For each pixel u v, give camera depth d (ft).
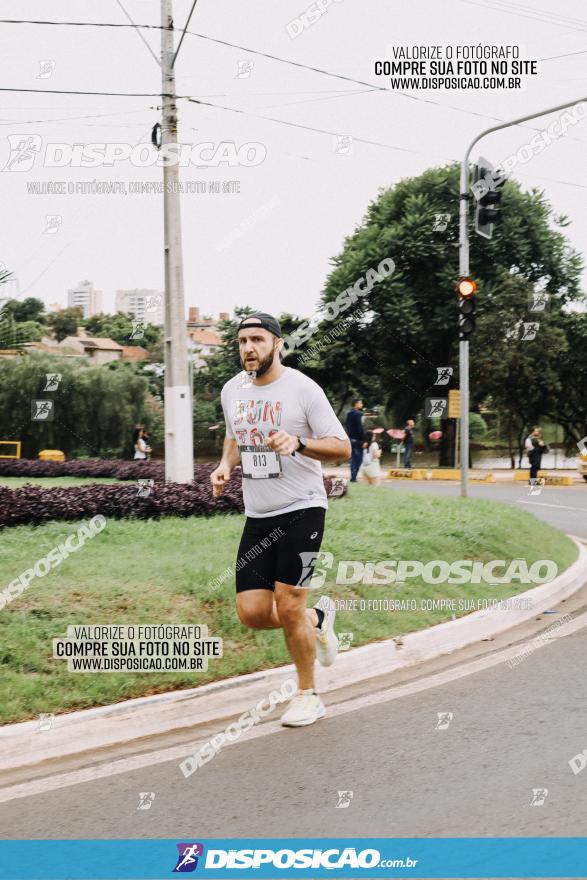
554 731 15.25
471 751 14.28
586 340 108.47
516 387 103.14
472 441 143.74
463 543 31.27
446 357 108.58
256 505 15.79
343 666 19.20
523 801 12.14
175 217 38.70
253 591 15.80
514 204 106.52
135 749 14.96
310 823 11.59
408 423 87.35
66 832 11.50
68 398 113.39
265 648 19.20
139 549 26.61
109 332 170.71
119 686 16.56
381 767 13.61
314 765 13.78
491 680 18.92
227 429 17.04
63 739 14.82
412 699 17.56
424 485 75.46
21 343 108.88
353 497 44.11
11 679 16.16
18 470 62.80
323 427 15.42
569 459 132.05
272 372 15.74
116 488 35.45
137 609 19.98
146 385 120.47
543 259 108.27
